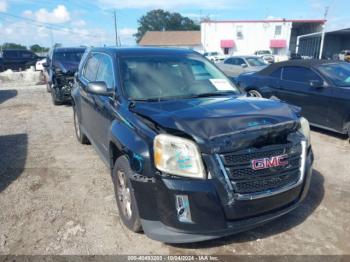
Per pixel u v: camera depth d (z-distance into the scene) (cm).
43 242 304
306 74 682
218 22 5050
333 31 3834
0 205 373
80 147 584
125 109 327
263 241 304
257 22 5000
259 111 293
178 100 338
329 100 621
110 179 442
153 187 263
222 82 399
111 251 290
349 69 665
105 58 434
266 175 270
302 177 296
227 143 256
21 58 2812
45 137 653
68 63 1043
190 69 402
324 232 318
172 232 262
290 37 5394
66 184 429
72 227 327
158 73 381
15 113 904
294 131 292
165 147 259
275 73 759
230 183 257
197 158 254
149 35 6375
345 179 443
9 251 291
